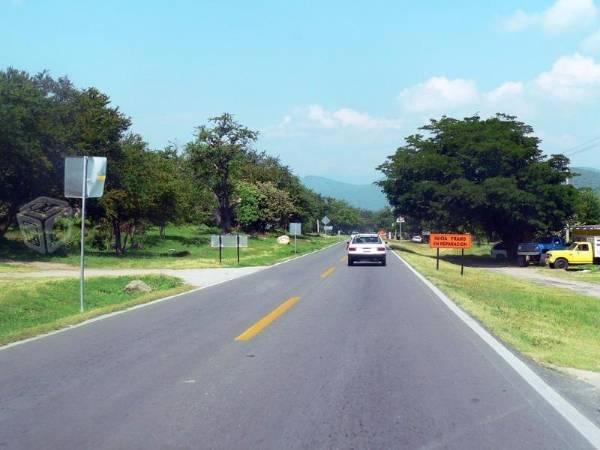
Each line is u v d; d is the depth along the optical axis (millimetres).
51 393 7527
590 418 6555
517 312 17062
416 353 9953
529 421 6434
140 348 10344
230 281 24188
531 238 57938
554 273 43406
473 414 6660
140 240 53188
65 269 29469
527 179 53719
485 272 38875
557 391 7621
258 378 8250
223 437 5918
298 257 45719
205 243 61219
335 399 7230
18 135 32719
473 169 56312
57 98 48875
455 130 59219
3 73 35344
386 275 27281
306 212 103438
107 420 6449
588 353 10438
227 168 76688
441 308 15750
